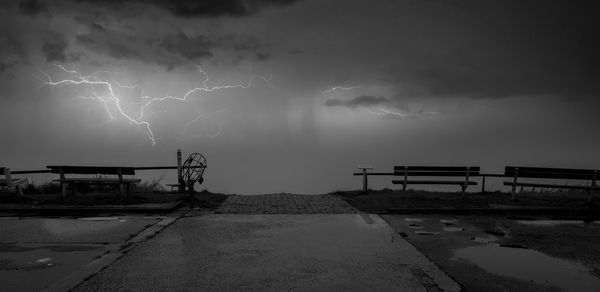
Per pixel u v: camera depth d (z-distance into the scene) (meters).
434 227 7.99
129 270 5.39
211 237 7.09
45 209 9.05
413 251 6.35
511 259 5.98
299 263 5.74
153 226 7.82
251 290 4.77
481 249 6.50
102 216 8.77
